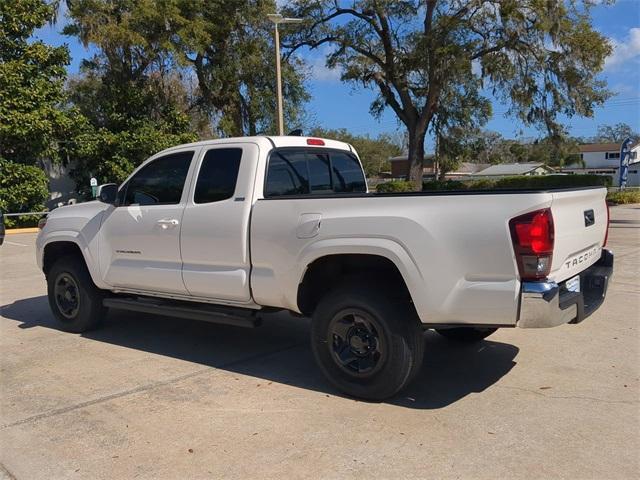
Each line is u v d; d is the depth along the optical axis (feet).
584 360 17.04
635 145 240.32
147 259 18.70
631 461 11.12
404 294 14.10
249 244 15.97
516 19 82.48
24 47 71.72
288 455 11.70
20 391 15.70
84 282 21.15
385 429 12.77
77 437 12.81
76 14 75.82
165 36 81.30
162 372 17.02
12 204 73.05
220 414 13.84
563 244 13.16
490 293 12.54
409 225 13.23
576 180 98.89
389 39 97.14
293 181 17.57
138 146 84.99
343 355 14.70
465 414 13.47
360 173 20.86
